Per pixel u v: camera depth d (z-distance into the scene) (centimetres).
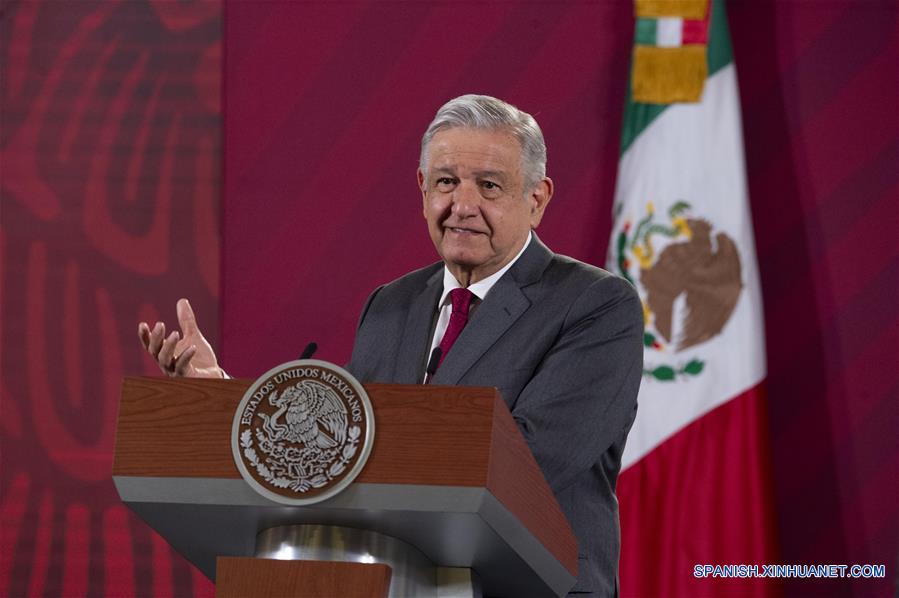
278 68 1697
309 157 1683
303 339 1653
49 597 1625
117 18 1705
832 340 1608
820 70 1645
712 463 1532
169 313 1664
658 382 1540
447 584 653
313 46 1698
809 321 1612
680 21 1589
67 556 1631
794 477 1591
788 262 1623
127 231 1677
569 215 1647
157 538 1639
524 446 607
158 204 1680
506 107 851
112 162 1686
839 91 1644
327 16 1703
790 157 1636
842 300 1612
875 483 1587
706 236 1548
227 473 583
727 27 1609
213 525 632
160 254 1672
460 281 858
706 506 1527
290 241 1670
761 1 1661
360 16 1703
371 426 569
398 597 610
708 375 1537
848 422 1596
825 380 1603
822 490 1588
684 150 1566
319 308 1659
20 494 1639
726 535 1523
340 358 1653
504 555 620
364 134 1686
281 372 586
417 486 561
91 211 1680
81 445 1648
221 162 1684
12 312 1662
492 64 1684
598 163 1655
